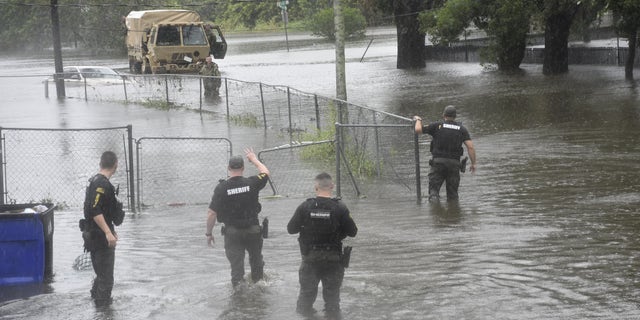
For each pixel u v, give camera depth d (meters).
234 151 39.94
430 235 20.64
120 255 20.14
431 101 59.16
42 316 15.45
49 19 142.88
